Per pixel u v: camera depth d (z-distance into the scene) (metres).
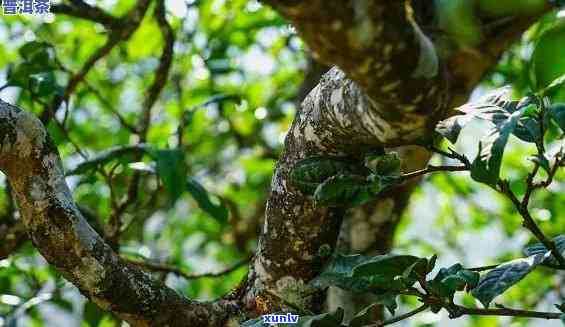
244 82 2.26
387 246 1.52
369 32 0.52
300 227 0.86
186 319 0.89
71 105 2.09
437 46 0.66
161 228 2.25
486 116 0.77
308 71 1.51
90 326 1.39
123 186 1.72
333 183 0.78
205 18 1.91
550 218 1.99
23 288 1.85
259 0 0.51
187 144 2.28
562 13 0.74
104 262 0.85
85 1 1.66
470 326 2.08
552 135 1.06
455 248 2.34
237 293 0.95
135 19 1.53
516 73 1.74
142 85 2.37
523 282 2.10
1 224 1.40
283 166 0.87
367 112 0.67
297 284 0.89
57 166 0.85
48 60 1.39
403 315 0.80
